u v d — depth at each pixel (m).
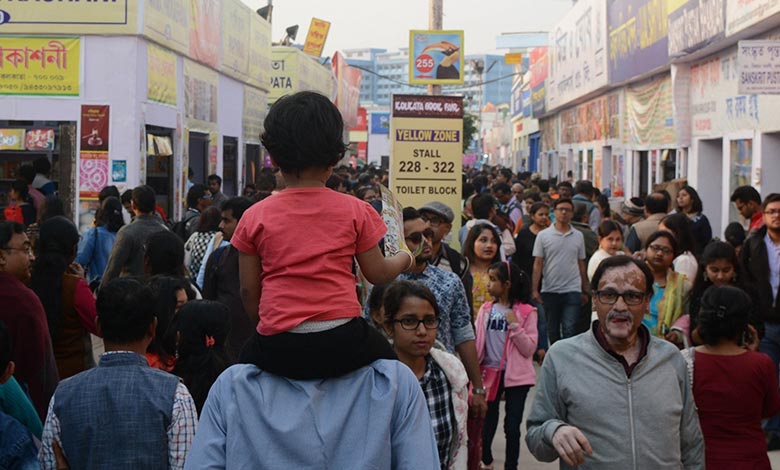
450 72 17.34
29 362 4.97
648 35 19.39
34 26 14.85
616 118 25.05
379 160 73.06
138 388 3.85
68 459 3.81
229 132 22.70
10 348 4.10
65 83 14.98
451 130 14.60
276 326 2.57
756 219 9.97
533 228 11.46
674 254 6.85
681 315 6.79
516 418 7.15
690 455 4.18
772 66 10.69
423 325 4.29
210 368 4.70
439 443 4.34
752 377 4.82
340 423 2.55
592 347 4.10
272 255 2.61
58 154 15.45
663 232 6.82
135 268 8.47
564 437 3.86
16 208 12.24
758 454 4.84
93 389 3.84
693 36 15.83
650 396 4.00
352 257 2.68
